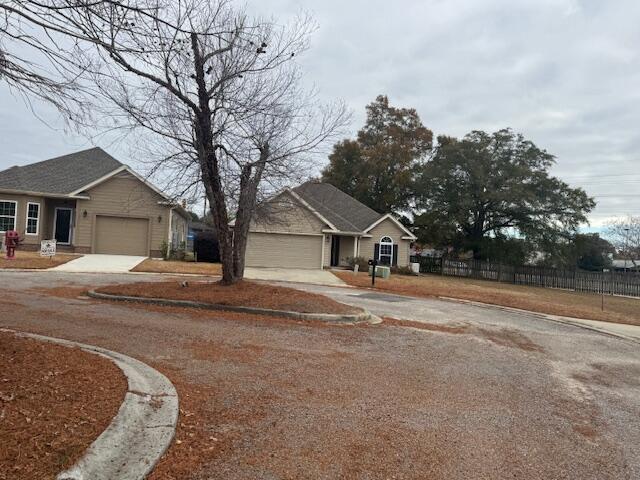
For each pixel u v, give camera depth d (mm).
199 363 6594
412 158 49469
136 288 12773
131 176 26328
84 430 3818
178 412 4578
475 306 17344
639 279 31125
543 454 4402
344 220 32906
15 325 8242
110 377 5188
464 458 4180
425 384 6461
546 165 42062
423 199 45562
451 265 41000
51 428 3762
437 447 4371
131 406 4383
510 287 31188
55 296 12102
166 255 26469
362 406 5336
